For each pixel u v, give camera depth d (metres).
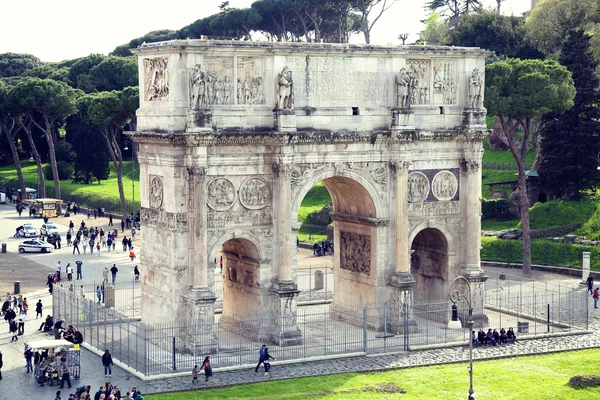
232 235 94.56
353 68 98.38
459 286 105.44
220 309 112.38
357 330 102.56
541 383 84.62
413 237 103.06
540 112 128.12
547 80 126.19
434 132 101.69
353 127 98.69
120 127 177.25
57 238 160.75
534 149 183.00
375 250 101.25
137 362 88.88
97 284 122.44
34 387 84.56
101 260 147.00
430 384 84.56
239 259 99.50
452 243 105.38
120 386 84.19
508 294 115.94
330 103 97.56
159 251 95.44
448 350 96.44
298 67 95.88
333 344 96.31
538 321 107.50
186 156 91.62
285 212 95.12
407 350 95.94
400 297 100.50
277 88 94.31
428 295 109.38
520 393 81.56
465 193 104.69
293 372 88.62
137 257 149.88
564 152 151.12
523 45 199.12
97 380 86.12
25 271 138.00
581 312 111.38
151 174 96.31
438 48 101.81
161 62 92.94
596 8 198.25
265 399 79.50
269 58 94.50
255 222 95.62
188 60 90.69
